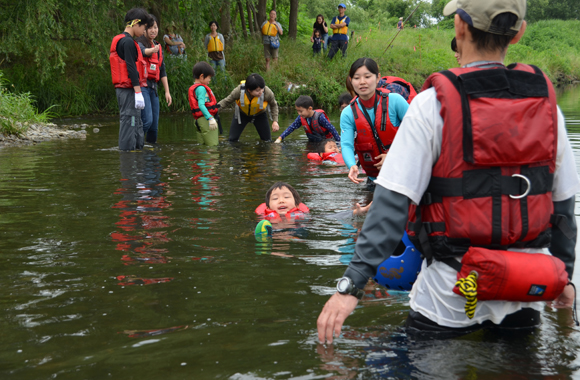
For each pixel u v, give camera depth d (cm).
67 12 1271
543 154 163
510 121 161
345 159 474
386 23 4266
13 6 1213
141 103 756
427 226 174
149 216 386
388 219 169
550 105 167
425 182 171
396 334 186
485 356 167
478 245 168
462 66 181
